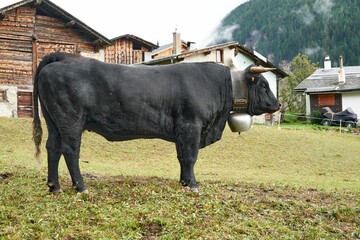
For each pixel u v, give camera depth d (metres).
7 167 13.34
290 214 8.95
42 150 20.53
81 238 7.01
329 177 19.23
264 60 44.09
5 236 6.78
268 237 7.50
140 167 18.56
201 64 10.16
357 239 8.05
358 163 23.58
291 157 23.77
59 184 9.92
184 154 9.91
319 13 166.88
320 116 50.34
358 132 40.12
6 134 22.75
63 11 31.47
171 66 9.97
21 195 9.23
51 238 6.95
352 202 10.77
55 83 9.09
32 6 31.23
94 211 8.12
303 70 67.06
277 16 176.25
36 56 31.52
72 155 9.20
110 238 7.00
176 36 43.50
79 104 9.13
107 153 21.42
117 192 9.60
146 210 8.17
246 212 8.70
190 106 9.76
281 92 64.69
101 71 9.32
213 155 22.89
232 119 10.48
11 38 30.81
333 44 153.62
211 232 7.47
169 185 10.33
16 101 30.80
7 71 30.70
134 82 9.46
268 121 48.41
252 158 22.94
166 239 7.13
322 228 8.34
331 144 27.88
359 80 55.19
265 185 12.74
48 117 9.43
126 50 44.56
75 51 32.81
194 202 8.93
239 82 10.31
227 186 11.68
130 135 9.67
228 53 40.31
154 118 9.62
